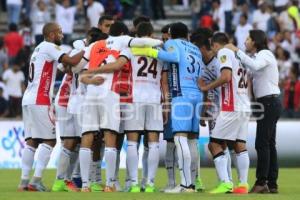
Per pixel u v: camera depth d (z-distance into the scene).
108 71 33.91
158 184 39.69
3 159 50.50
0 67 63.22
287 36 65.12
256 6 69.81
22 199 30.81
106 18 36.47
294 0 68.25
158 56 34.16
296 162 51.09
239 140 34.50
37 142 35.31
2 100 58.22
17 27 67.00
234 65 34.12
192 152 35.03
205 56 35.16
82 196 31.86
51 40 35.19
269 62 34.41
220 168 34.19
